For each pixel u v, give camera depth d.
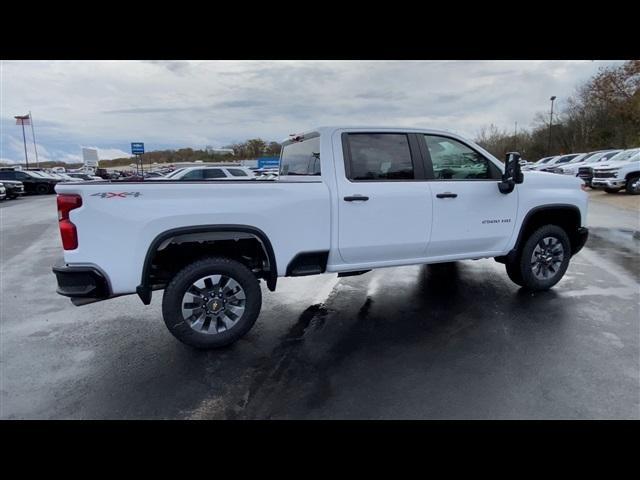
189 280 3.38
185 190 3.26
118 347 3.67
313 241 3.69
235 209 3.38
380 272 5.93
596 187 16.05
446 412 2.58
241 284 3.53
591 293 4.75
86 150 56.56
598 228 9.30
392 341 3.63
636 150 16.80
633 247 7.29
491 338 3.62
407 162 4.04
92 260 3.11
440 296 4.80
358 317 4.23
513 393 2.77
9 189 22.64
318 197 3.65
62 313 4.60
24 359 3.44
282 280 5.66
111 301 5.01
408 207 3.96
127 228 3.15
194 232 3.32
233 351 3.52
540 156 53.84
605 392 2.75
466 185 4.23
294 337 3.78
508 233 4.51
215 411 2.66
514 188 4.46
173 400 2.79
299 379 3.03
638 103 26.27
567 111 49.28
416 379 2.98
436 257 4.27
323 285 5.40
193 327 3.44
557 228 4.73
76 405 2.75
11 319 4.41
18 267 6.93
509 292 4.86
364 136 3.91
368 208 3.82
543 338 3.58
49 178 27.44
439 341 3.60
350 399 2.75
